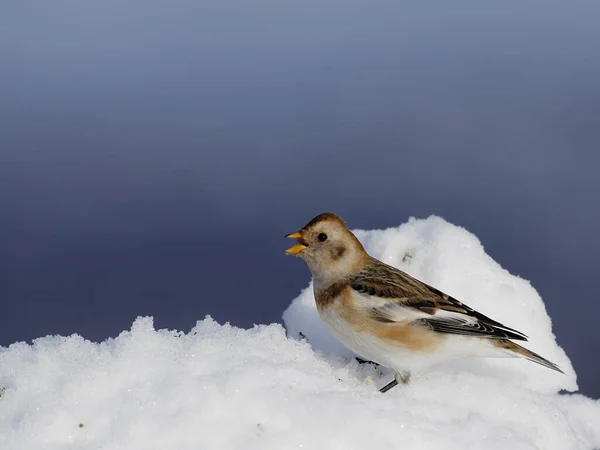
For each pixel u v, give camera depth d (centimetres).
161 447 446
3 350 527
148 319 537
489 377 597
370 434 461
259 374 490
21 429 453
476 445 469
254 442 448
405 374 586
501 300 653
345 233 611
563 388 624
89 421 461
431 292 601
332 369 581
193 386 477
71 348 521
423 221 710
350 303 591
